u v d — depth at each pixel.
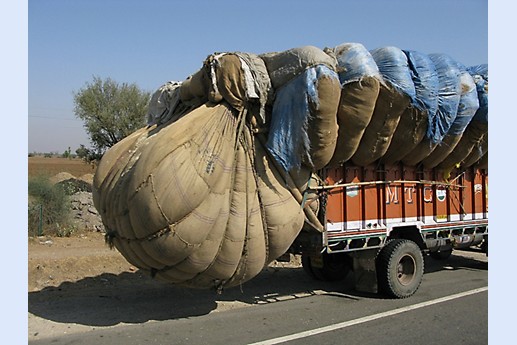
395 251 9.28
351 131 7.94
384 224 9.62
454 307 8.80
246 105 7.41
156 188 6.40
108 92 28.36
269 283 10.63
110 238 7.28
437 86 8.78
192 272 6.98
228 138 7.14
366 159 8.81
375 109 8.24
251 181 7.29
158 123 8.53
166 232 6.50
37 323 7.29
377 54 8.33
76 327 7.20
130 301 8.74
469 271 12.83
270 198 7.41
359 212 9.23
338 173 8.84
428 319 8.01
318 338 6.93
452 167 10.93
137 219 6.53
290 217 7.54
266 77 7.57
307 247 8.73
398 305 8.91
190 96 8.06
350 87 7.72
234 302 8.91
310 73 7.24
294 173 7.64
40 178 17.19
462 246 11.82
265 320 7.80
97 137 28.06
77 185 23.16
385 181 9.57
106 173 7.50
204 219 6.66
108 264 11.35
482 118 10.23
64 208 15.80
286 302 9.05
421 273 9.70
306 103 7.24
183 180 6.46
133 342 6.62
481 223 11.91
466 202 11.68
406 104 8.29
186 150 6.63
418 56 8.67
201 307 8.50
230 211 7.02
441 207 10.95
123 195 6.76
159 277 7.16
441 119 9.12
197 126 6.90
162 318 7.80
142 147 7.26
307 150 7.47
